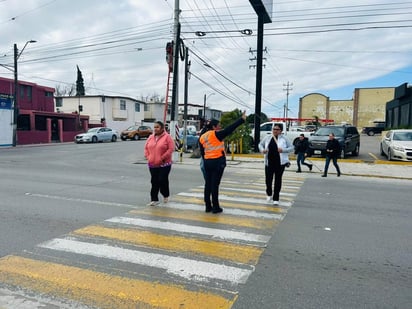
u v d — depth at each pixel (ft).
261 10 70.03
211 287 11.60
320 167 51.03
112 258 13.93
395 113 111.34
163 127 23.27
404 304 10.68
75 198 25.62
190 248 15.19
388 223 20.38
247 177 40.01
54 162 53.83
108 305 10.39
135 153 72.74
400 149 55.67
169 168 23.44
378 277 12.62
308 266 13.52
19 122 110.42
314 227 19.02
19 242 15.74
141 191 28.81
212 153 20.94
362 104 224.94
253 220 19.98
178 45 56.70
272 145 24.03
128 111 169.17
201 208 22.63
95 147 91.35
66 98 158.40
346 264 13.80
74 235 16.76
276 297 11.00
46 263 13.38
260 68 73.15
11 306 10.25
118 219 19.69
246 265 13.48
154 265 13.30
